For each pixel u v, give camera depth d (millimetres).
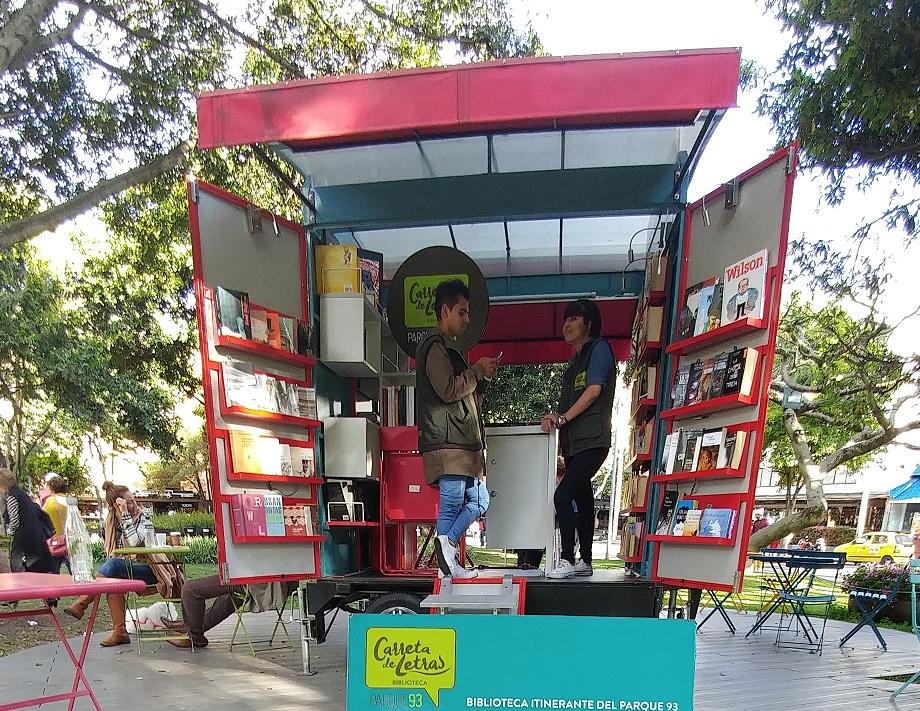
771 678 4711
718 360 3725
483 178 4641
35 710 3639
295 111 3588
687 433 3934
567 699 1945
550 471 4273
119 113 8383
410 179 4742
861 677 4797
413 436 4750
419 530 5418
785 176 3469
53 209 6934
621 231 5711
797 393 12117
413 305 5094
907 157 6074
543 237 5863
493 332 7473
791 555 6512
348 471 4477
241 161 9062
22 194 8820
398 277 5121
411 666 2004
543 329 7418
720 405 3594
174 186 9234
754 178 3688
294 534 4133
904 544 18734
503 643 1992
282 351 4285
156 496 31469
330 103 3553
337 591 4270
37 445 25500
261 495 4027
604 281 6730
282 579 4113
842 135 6004
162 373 15539
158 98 8391
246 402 3996
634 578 4113
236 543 3877
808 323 11016
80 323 14336
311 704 3805
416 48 9305
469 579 3713
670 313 4355
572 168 4555
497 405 12648
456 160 4520
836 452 12570
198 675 4496
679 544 3777
